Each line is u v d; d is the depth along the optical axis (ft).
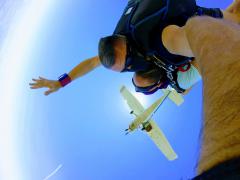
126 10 8.77
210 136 1.99
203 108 2.28
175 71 9.08
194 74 9.42
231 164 1.72
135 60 8.55
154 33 7.89
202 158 1.95
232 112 1.93
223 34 2.86
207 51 2.75
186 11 8.11
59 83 11.53
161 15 7.74
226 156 1.78
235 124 1.87
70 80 11.69
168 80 9.79
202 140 2.09
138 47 8.27
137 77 9.58
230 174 1.69
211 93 2.21
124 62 8.56
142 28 7.88
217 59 2.46
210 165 1.84
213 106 2.10
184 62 8.39
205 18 3.79
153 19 7.75
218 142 1.89
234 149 1.77
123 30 8.38
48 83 11.50
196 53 2.96
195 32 3.37
